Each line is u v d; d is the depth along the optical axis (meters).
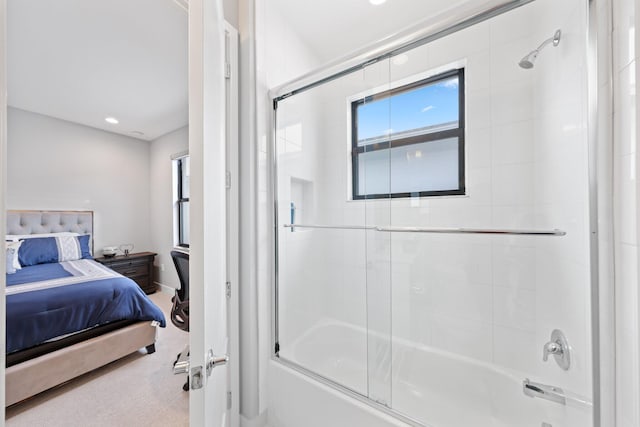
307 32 1.82
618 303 0.64
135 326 2.23
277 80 1.61
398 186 1.75
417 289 1.71
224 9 1.34
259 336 1.46
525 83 1.40
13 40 1.96
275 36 1.60
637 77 0.57
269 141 1.54
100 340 2.00
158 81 2.56
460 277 1.60
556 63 1.13
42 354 1.77
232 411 1.38
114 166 3.91
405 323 1.74
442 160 1.64
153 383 1.91
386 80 1.72
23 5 1.64
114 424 1.53
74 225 3.51
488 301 1.53
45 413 1.61
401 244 1.75
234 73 1.39
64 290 1.97
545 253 1.30
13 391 1.58
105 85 2.62
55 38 1.95
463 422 1.43
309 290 1.82
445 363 1.61
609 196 0.67
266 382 1.49
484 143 1.53
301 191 1.78
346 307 1.87
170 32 1.91
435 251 1.67
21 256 2.81
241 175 1.44
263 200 1.49
